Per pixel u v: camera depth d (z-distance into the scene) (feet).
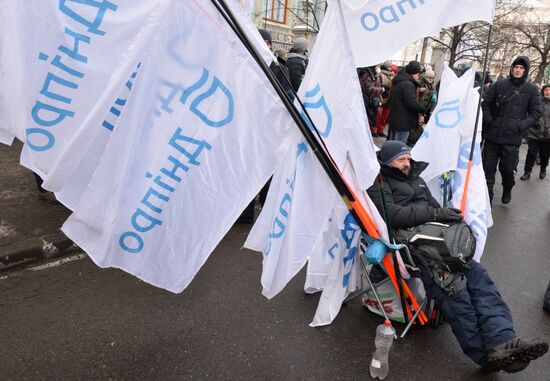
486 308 8.39
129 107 5.84
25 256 11.76
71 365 8.20
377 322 10.11
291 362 8.64
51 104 5.71
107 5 5.63
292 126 7.07
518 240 16.34
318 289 10.73
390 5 8.60
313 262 9.21
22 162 5.91
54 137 5.85
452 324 8.57
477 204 10.63
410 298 9.50
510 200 21.40
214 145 6.57
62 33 5.51
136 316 9.77
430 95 28.60
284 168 7.47
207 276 11.69
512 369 7.98
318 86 7.50
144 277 6.79
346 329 9.78
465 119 10.90
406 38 8.85
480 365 8.44
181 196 6.61
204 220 6.82
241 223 15.47
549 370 8.86
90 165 6.07
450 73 11.33
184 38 5.98
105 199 6.15
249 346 9.02
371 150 8.04
